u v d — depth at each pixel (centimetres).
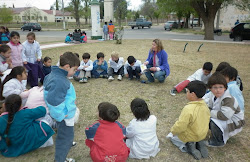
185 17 3856
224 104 287
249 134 347
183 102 474
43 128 291
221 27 2930
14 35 504
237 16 2769
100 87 569
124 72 623
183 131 287
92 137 259
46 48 1191
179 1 1559
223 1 1482
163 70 576
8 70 439
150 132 283
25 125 283
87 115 411
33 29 3098
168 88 566
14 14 5550
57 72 237
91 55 1024
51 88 228
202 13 1711
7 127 271
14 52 512
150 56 589
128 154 273
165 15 3688
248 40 1720
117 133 255
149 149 284
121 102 472
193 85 276
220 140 302
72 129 257
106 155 245
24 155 293
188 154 299
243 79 647
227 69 319
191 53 1105
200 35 2297
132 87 570
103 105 257
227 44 1466
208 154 298
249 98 496
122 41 1611
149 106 453
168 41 1641
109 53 1075
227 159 288
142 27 3712
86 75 616
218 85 284
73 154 299
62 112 232
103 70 650
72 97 248
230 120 296
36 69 541
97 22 1722
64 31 3066
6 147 286
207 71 471
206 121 280
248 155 296
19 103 275
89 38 1872
